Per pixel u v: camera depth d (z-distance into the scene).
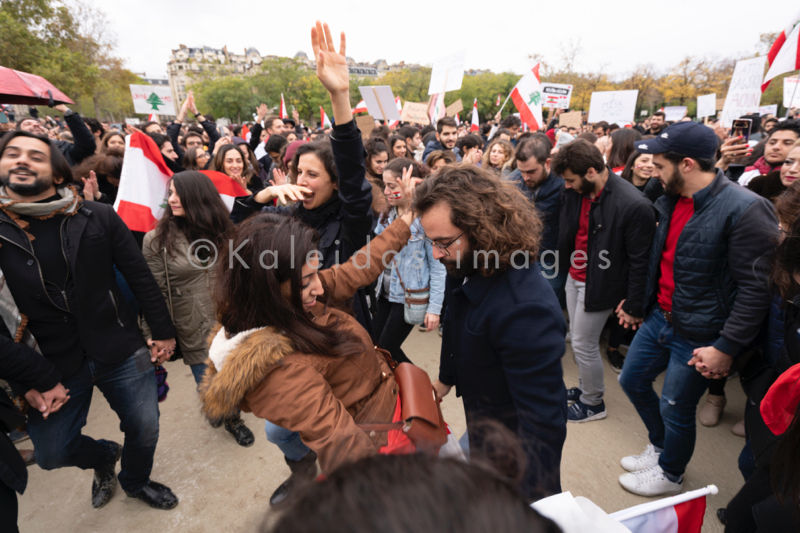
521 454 0.58
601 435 2.49
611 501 2.05
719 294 1.66
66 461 1.84
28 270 1.59
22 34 14.83
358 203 1.77
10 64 15.03
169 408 2.82
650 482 2.04
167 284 2.21
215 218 2.15
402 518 0.28
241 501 2.12
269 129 7.09
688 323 1.73
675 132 1.66
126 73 29.59
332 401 1.01
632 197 2.08
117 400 1.89
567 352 3.45
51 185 1.63
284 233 1.04
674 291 1.78
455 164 1.12
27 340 1.63
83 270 1.71
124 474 2.01
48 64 15.61
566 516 0.63
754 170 3.54
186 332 2.27
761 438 1.20
